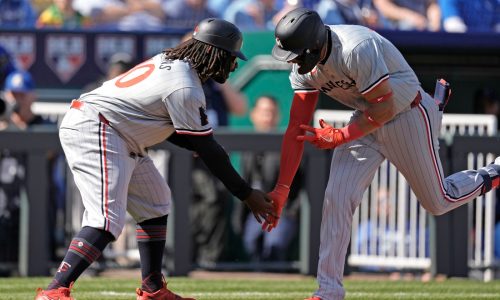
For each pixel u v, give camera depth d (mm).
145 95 16672
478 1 39375
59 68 35312
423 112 17703
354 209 17797
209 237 28828
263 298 21969
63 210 27906
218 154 16656
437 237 28000
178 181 27438
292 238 29203
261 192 17328
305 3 37938
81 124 16828
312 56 16484
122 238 28609
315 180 27812
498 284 26000
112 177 16672
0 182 27312
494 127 29844
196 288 24188
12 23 40188
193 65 16828
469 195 18984
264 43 32938
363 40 16422
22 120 31562
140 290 18578
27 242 27094
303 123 18031
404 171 18172
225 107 32812
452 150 27672
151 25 39969
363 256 28938
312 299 17547
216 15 40219
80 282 25047
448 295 22938
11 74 32000
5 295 21953
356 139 17797
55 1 40312
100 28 36656
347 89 17234
